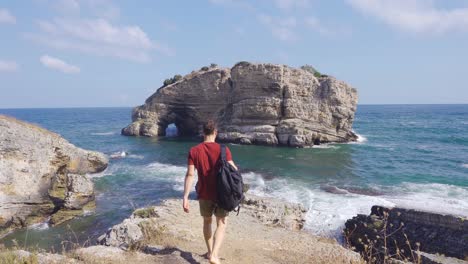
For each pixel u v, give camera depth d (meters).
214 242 5.01
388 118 123.38
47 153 19.84
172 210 10.10
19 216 17.52
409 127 82.25
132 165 33.59
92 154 24.08
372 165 33.75
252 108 51.41
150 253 6.11
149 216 9.70
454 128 77.94
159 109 65.56
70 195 18.88
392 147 47.88
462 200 20.38
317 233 15.62
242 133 52.59
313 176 28.20
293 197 21.20
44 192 18.78
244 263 5.82
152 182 26.23
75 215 18.72
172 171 30.48
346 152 43.06
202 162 4.88
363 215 15.69
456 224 13.25
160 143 52.94
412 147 47.69
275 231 9.12
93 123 105.69
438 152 42.84
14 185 17.69
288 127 49.03
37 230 17.03
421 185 24.88
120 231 7.58
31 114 190.50
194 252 6.13
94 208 19.94
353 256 7.18
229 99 57.47
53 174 19.75
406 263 7.46
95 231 16.59
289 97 50.09
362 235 14.86
